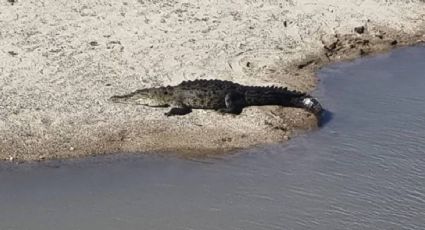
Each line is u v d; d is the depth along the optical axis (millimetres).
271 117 18688
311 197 15469
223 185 15914
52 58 20766
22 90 19172
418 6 27078
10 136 17375
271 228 14445
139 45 21906
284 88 19562
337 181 16078
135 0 24469
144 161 16828
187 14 23984
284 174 16375
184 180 16109
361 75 21938
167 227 14414
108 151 17125
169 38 22469
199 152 17234
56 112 18281
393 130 18281
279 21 24406
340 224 14594
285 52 22734
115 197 15430
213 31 23219
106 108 18594
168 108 18828
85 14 23266
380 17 25906
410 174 16328
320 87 20984
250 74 21172
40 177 16156
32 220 14586
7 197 15375
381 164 16734
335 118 18984
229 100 18734
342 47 23734
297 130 18281
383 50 23969
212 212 14930
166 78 20312
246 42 22891
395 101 20047
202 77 20562
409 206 15195
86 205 15141
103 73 20281
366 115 19172
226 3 25094
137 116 18375
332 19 25156
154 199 15367
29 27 22312
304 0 26109
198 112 18750
